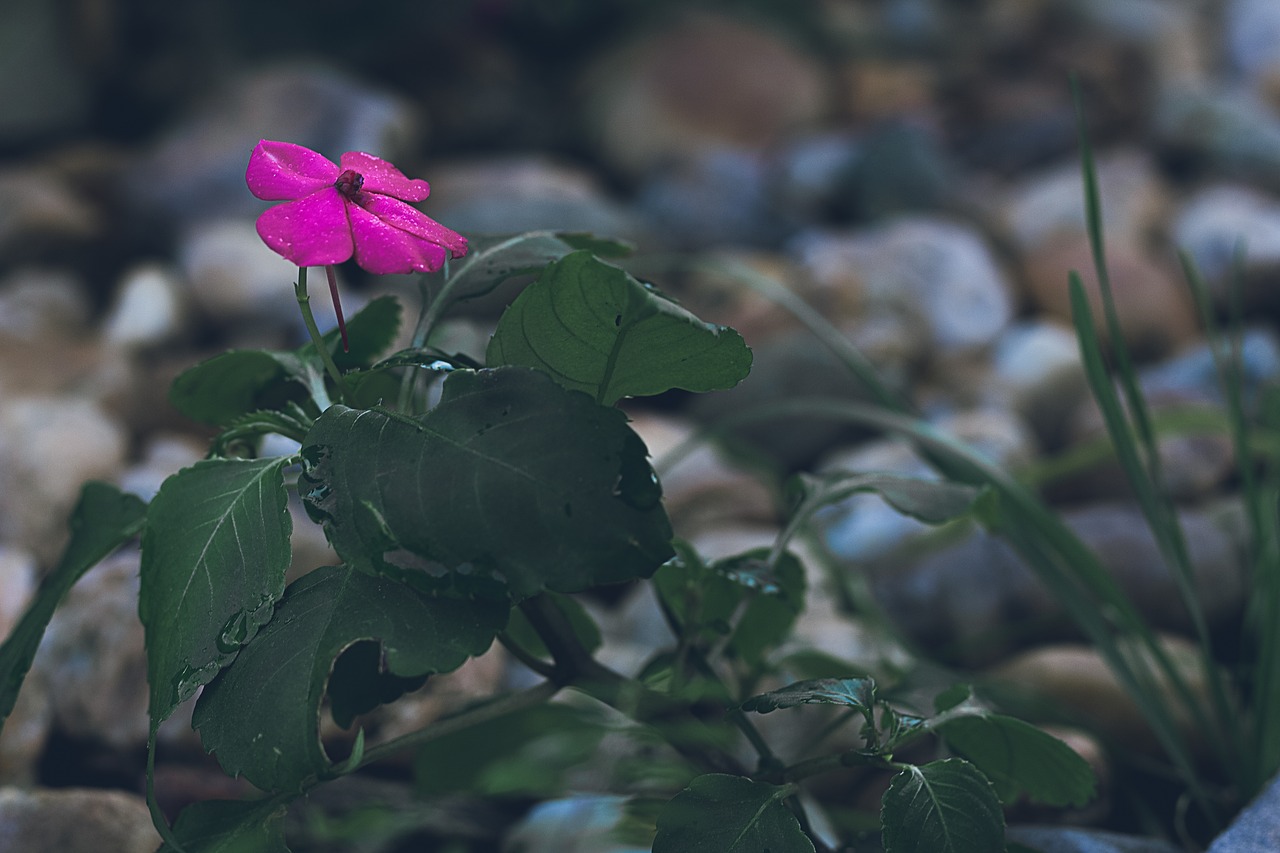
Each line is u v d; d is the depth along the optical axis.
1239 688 1.12
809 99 3.02
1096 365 1.05
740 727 0.95
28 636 0.94
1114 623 1.15
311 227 0.88
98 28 2.61
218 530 0.90
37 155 2.60
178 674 0.89
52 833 1.01
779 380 1.72
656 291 0.91
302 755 0.88
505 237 0.97
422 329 0.94
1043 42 3.47
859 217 2.49
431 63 2.95
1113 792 1.08
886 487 0.99
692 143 2.88
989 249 2.35
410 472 0.89
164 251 2.28
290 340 1.88
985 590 1.27
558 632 0.94
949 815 0.91
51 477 1.37
